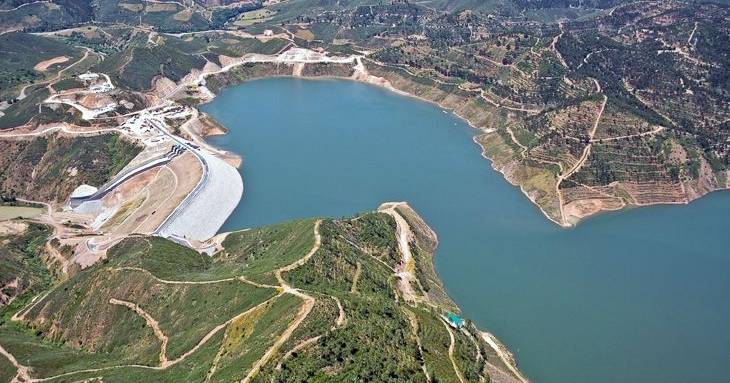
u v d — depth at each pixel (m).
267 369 179.62
